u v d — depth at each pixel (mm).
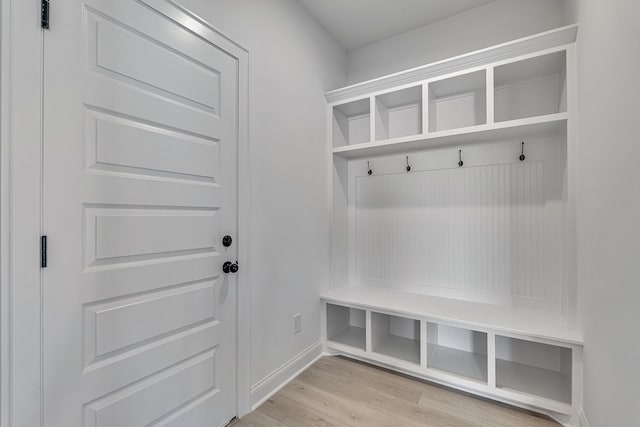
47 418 938
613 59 1095
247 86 1693
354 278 2729
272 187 1879
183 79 1354
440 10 2240
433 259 2377
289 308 2020
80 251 1022
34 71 915
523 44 1715
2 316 857
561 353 1941
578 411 1520
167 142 1290
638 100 908
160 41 1263
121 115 1133
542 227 1994
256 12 1764
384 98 2342
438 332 2344
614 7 1082
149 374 1224
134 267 1176
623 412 1008
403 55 2514
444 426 1554
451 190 2311
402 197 2516
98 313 1070
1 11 858
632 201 950
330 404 1739
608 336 1146
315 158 2314
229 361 1581
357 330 2637
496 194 2146
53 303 957
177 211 1337
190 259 1391
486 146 2178
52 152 955
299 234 2127
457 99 2250
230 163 1588
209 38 1472
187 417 1372
